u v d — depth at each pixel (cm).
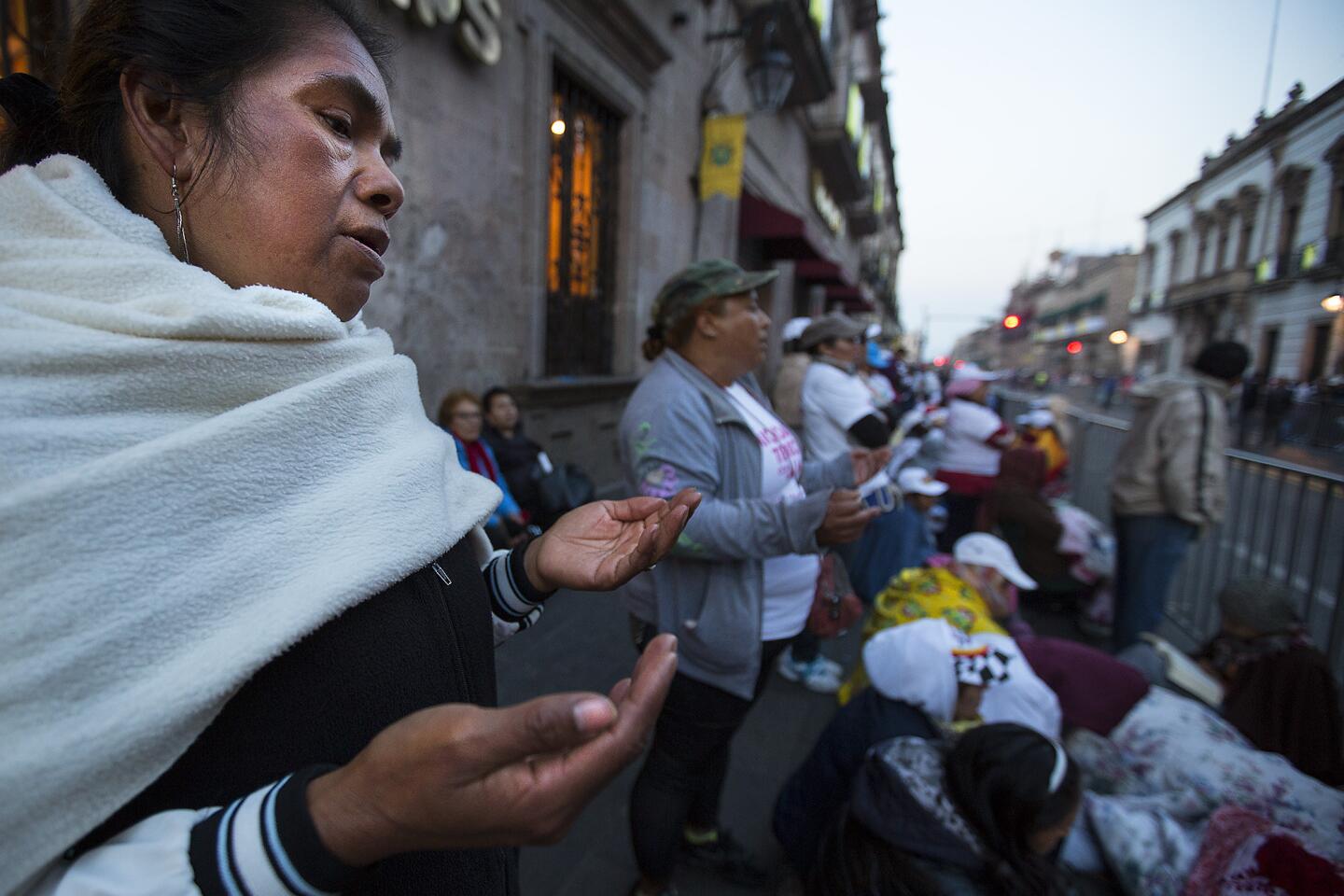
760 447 162
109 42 56
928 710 183
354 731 53
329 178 59
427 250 374
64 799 39
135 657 42
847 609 189
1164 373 298
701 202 782
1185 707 191
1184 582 405
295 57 58
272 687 50
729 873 193
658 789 163
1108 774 188
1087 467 589
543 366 495
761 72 698
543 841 39
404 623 58
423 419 74
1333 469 275
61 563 40
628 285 624
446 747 37
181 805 47
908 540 324
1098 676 207
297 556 50
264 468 50
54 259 52
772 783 237
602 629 338
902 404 929
